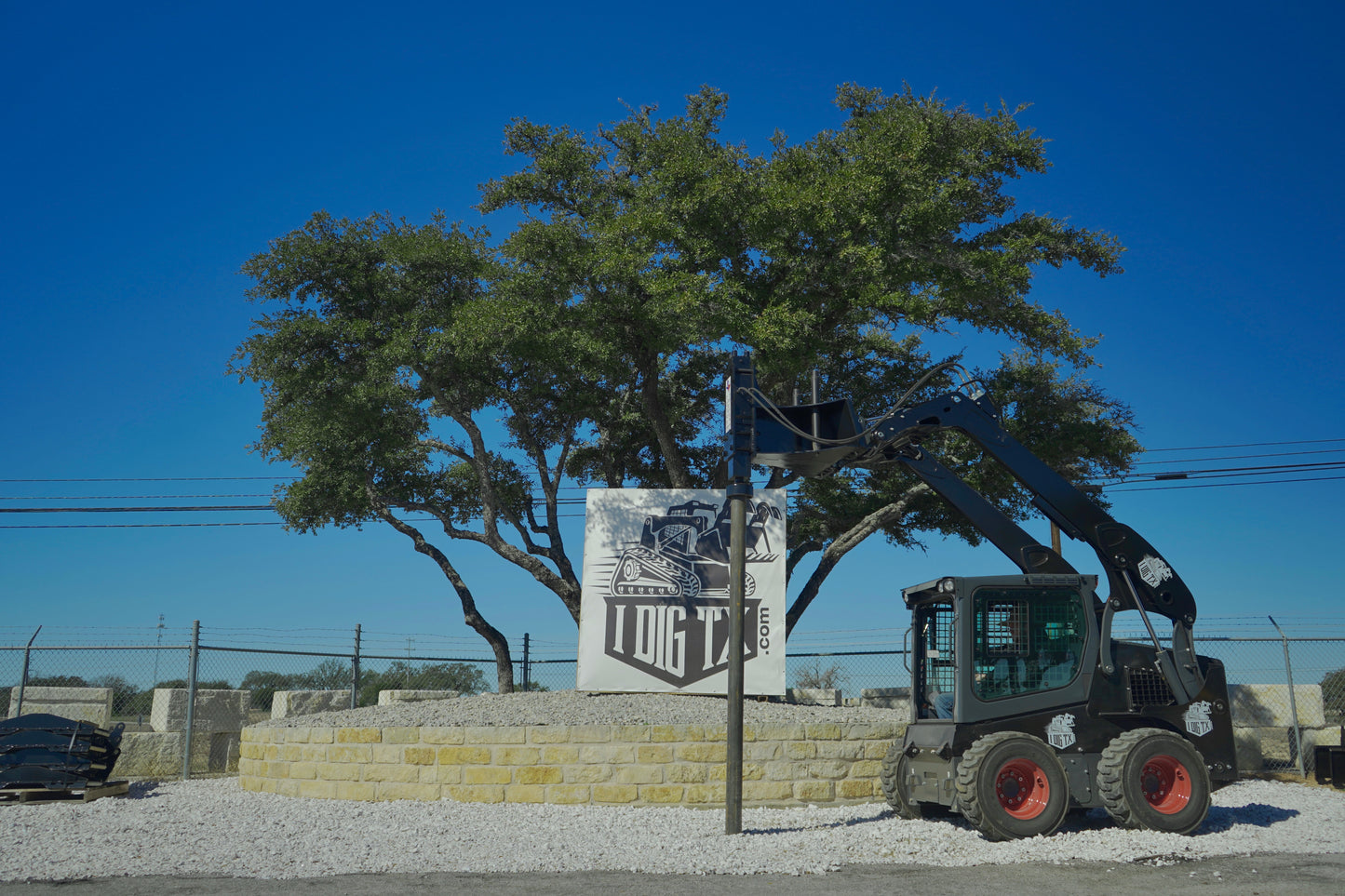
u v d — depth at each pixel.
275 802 12.01
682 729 11.99
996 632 10.14
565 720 12.61
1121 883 7.46
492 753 12.02
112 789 12.85
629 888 7.31
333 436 17.77
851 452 10.48
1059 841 8.98
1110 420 19.25
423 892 7.13
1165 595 10.44
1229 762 10.13
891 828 9.88
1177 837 9.13
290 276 16.95
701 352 20.31
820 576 18.56
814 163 17.80
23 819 10.40
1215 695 10.27
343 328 16.98
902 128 17.03
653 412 17.69
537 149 19.38
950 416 10.89
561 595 17.81
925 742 10.28
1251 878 7.61
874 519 18.14
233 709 17.23
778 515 14.55
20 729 12.39
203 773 16.47
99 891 7.18
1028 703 9.85
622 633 14.20
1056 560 10.92
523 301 16.16
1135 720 10.04
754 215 16.69
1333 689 17.52
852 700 19.75
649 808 11.68
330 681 22.34
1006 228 19.16
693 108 19.08
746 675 14.03
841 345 18.91
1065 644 10.16
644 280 16.33
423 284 17.28
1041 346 18.50
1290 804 11.85
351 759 12.45
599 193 19.31
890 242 16.84
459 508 20.73
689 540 14.45
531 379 18.20
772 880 7.61
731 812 9.71
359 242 17.27
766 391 18.25
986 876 7.71
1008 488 18.62
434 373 17.16
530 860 8.35
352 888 7.29
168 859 8.30
